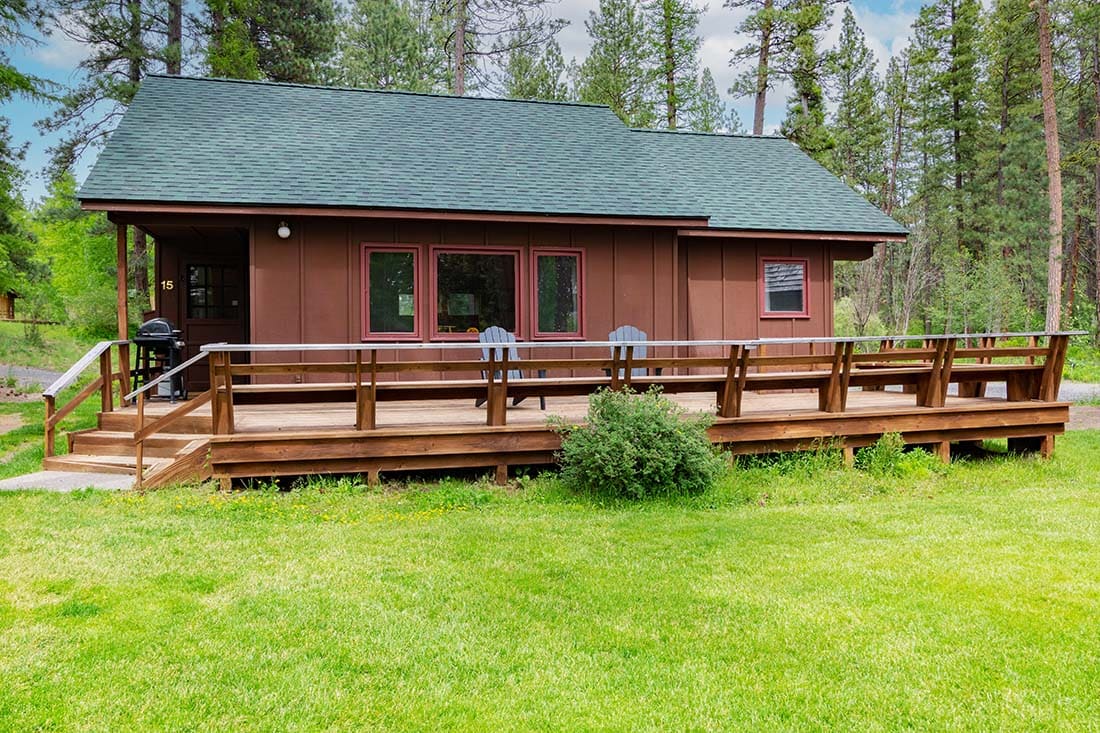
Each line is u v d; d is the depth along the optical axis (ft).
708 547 15.40
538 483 21.09
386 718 8.62
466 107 36.11
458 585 12.98
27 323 73.51
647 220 29.68
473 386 21.42
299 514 17.71
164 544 15.02
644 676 9.70
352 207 26.73
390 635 10.85
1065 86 69.62
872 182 120.47
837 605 12.10
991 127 103.09
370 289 28.48
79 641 10.43
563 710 8.84
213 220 26.73
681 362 22.17
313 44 65.31
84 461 21.91
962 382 28.48
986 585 13.02
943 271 98.58
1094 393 49.47
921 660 10.15
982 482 23.26
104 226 58.70
